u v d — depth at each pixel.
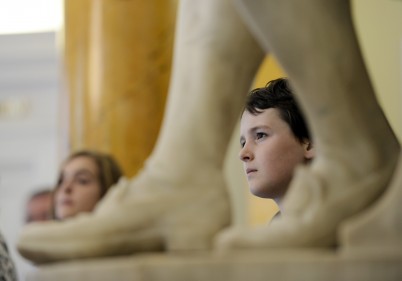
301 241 1.45
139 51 3.95
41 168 6.75
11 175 6.78
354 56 1.48
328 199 1.47
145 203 1.52
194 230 1.52
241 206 5.52
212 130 1.58
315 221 1.46
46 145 6.77
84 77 4.04
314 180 1.48
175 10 3.94
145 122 3.93
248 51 1.59
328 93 1.48
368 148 1.50
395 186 1.44
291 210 1.48
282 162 2.26
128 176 3.92
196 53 1.60
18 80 6.79
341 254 1.39
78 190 3.10
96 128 3.98
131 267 1.41
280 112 2.26
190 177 1.55
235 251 1.45
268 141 2.28
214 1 1.60
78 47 4.06
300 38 1.45
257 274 1.38
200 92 1.58
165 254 1.51
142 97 3.94
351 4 1.51
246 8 1.45
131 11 3.96
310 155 2.26
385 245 1.42
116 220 1.51
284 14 1.44
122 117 3.95
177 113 1.59
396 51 5.39
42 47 6.75
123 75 3.96
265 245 1.45
